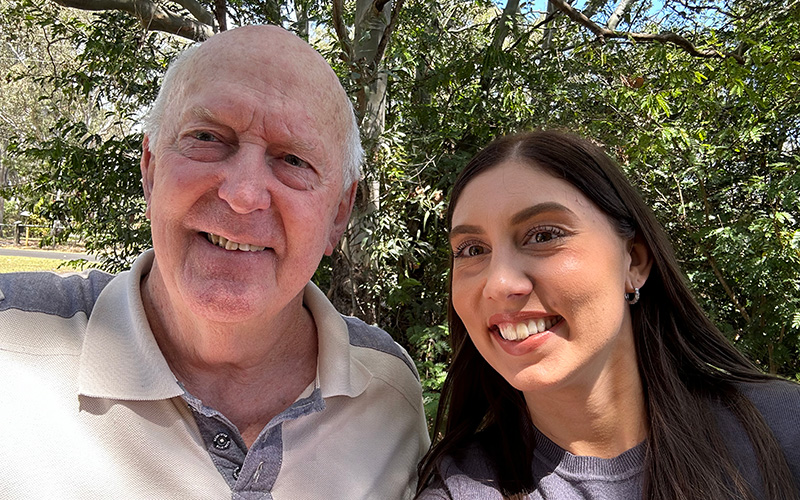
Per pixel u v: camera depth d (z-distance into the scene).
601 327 0.40
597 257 0.40
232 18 1.74
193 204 0.39
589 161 0.42
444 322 1.47
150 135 0.43
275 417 0.42
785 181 1.14
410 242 1.43
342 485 0.43
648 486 0.40
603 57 1.48
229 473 0.40
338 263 1.39
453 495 0.42
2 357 0.38
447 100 1.56
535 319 0.40
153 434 0.39
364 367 0.49
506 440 0.45
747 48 1.44
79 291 0.44
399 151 1.32
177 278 0.40
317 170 0.41
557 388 0.40
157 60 1.64
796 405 0.43
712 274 1.33
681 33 1.77
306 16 1.60
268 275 0.40
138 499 0.37
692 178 1.36
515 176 0.41
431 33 1.64
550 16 1.67
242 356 0.43
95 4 1.56
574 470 0.42
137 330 0.40
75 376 0.39
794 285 1.16
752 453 0.41
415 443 0.51
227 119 0.38
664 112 1.32
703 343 0.48
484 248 0.43
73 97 1.70
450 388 0.51
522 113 1.45
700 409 0.43
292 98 0.40
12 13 1.87
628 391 0.43
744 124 1.34
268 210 0.39
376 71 1.26
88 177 1.49
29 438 0.36
